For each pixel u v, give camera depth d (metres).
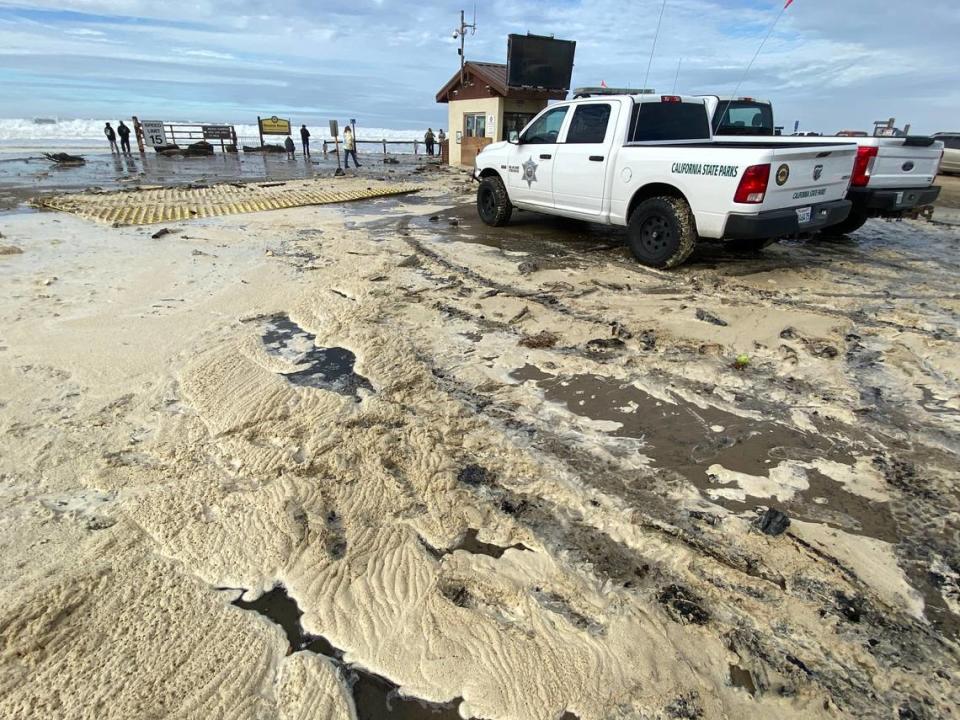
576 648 1.97
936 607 2.12
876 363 3.96
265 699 1.79
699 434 3.18
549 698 1.80
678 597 2.17
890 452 3.00
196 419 3.27
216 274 5.90
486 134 18.75
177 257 6.52
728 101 8.11
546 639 2.01
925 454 2.98
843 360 4.00
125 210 9.51
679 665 1.91
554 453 3.01
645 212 6.05
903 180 7.21
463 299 5.24
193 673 1.85
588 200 6.82
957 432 3.17
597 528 2.51
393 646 1.98
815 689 1.84
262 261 6.45
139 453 2.94
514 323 4.71
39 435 3.04
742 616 2.09
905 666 1.90
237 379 3.72
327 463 2.90
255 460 2.91
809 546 2.39
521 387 3.69
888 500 2.65
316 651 1.96
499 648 1.97
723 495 2.70
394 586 2.22
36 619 2.00
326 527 2.48
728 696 1.82
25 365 3.79
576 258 6.68
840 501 2.65
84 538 2.38
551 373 3.88
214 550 2.34
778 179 5.10
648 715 1.76
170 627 2.01
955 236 8.16
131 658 1.89
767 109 8.90
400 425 3.26
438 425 3.25
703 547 2.39
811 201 5.55
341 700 1.80
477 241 7.64
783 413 3.38
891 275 5.99
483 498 2.69
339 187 13.42
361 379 3.78
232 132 28.00
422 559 2.35
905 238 8.02
